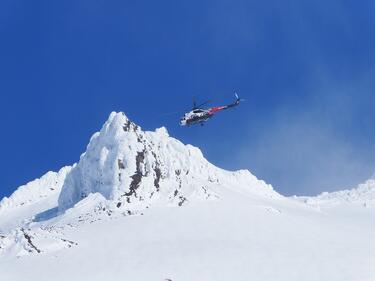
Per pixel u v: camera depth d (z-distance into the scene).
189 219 126.31
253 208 140.12
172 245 109.56
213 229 120.50
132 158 138.62
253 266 99.75
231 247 109.06
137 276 93.19
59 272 94.88
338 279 96.44
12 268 97.81
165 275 93.81
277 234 120.69
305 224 133.50
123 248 107.88
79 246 109.50
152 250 106.44
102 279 91.56
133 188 136.00
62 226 124.94
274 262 102.06
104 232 118.25
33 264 99.88
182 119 103.94
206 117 103.56
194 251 106.00
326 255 108.06
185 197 140.25
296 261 103.50
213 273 95.62
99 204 134.38
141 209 133.38
